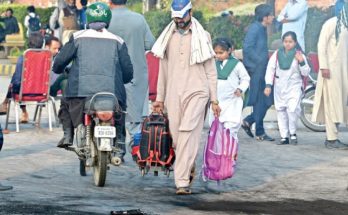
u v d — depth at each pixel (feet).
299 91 87.71
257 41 91.04
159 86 60.13
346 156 80.02
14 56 183.42
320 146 86.84
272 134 96.12
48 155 75.51
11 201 53.67
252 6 181.06
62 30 167.84
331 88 85.97
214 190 61.05
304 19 129.80
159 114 60.39
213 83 59.36
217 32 159.74
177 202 55.98
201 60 58.39
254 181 65.31
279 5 162.40
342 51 86.17
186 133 58.23
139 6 197.88
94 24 61.72
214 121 61.36
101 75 60.54
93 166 60.64
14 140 84.94
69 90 60.59
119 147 63.41
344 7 86.79
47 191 57.82
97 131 58.65
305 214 53.47
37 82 91.15
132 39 72.23
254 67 90.63
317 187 63.16
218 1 183.01
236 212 53.31
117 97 60.95
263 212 53.62
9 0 232.53
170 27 59.41
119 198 56.49
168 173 60.70
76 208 52.13
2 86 145.89
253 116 91.04
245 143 87.71
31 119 102.58
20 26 199.00
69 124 62.39
